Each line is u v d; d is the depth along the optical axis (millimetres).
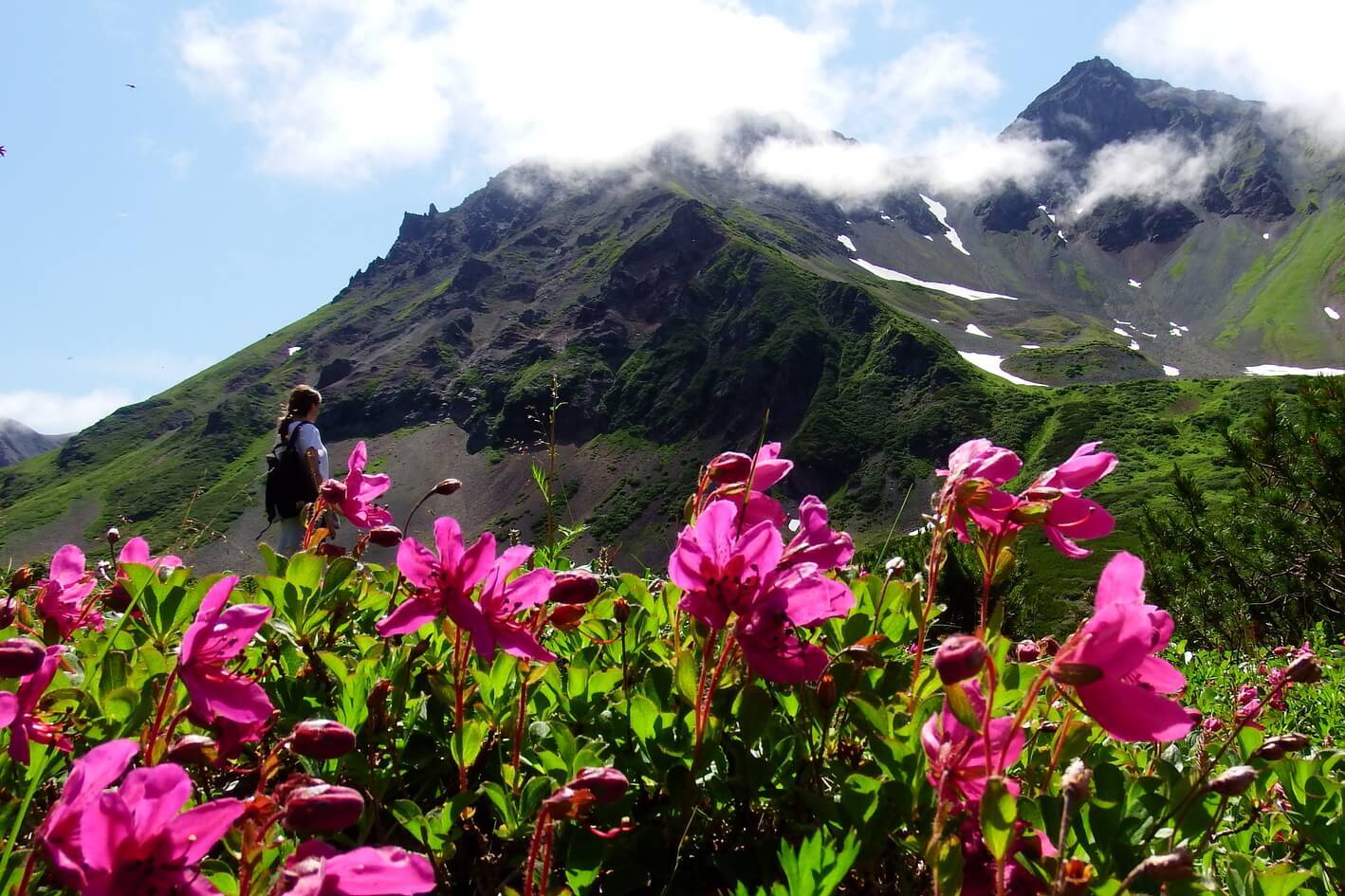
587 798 1863
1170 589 20672
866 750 2791
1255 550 18953
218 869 1986
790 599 2396
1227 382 182125
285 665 3221
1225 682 9367
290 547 7840
